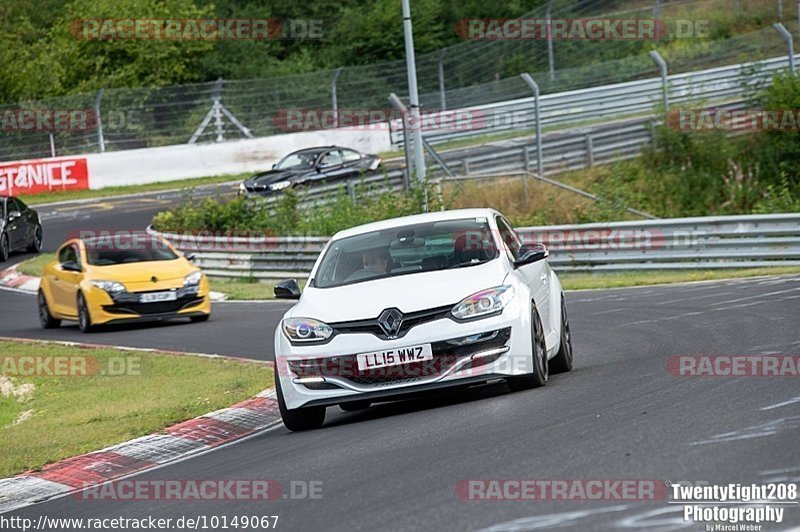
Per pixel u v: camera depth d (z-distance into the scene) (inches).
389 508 866.1
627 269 3105.3
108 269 2812.5
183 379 1914.4
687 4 7445.9
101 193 5925.2
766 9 7140.8
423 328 1290.6
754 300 2097.7
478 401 1338.6
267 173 4817.9
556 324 1515.7
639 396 1219.2
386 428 1249.4
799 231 2812.5
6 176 5885.8
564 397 1269.7
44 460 1349.7
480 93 6235.2
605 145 4982.8
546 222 4079.7
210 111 6407.5
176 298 2755.9
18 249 4471.0
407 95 6505.9
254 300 3348.9
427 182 3811.5
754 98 5068.9
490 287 1323.8
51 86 7519.7
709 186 4714.6
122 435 1453.0
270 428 1453.0
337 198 4116.6
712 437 965.2
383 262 1432.1
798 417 1013.2
